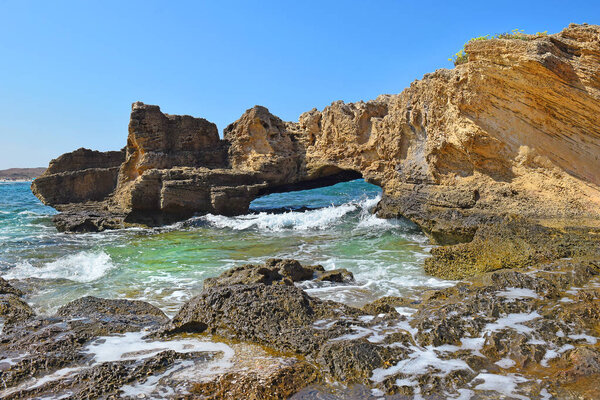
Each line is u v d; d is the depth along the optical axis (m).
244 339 5.52
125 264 11.84
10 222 23.42
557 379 4.18
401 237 14.98
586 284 7.02
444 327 5.32
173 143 22.77
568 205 11.25
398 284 8.90
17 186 89.62
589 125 11.55
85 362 4.93
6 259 12.85
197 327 5.98
